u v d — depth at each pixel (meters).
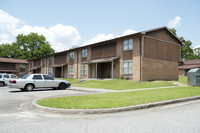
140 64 20.86
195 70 17.66
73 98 9.47
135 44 21.69
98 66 27.05
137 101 8.33
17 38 58.28
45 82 15.66
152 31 22.38
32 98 10.84
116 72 24.05
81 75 30.22
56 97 9.95
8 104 8.71
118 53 23.86
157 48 22.92
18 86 14.41
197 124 5.09
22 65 51.00
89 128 4.76
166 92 12.19
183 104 8.70
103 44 26.39
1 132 4.41
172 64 25.02
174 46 25.64
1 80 20.61
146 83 18.92
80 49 30.92
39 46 58.62
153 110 7.22
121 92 12.44
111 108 6.84
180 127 4.81
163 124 5.11
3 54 59.62
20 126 4.94
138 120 5.59
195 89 14.17
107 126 4.95
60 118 5.91
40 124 5.15
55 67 38.12
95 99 9.06
